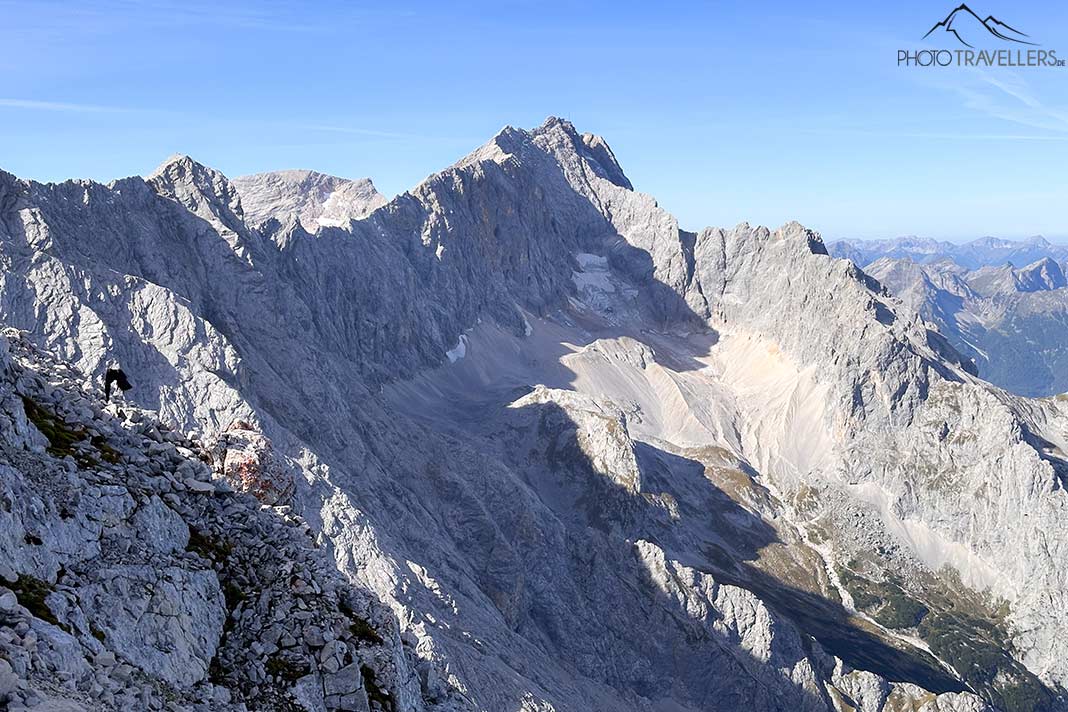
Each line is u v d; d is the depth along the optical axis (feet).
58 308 476.13
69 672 71.20
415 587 465.06
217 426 491.72
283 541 108.37
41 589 78.74
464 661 409.28
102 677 74.33
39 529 82.89
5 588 74.59
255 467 126.93
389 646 103.35
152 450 108.17
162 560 93.81
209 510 107.55
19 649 68.49
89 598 83.20
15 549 79.10
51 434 98.63
